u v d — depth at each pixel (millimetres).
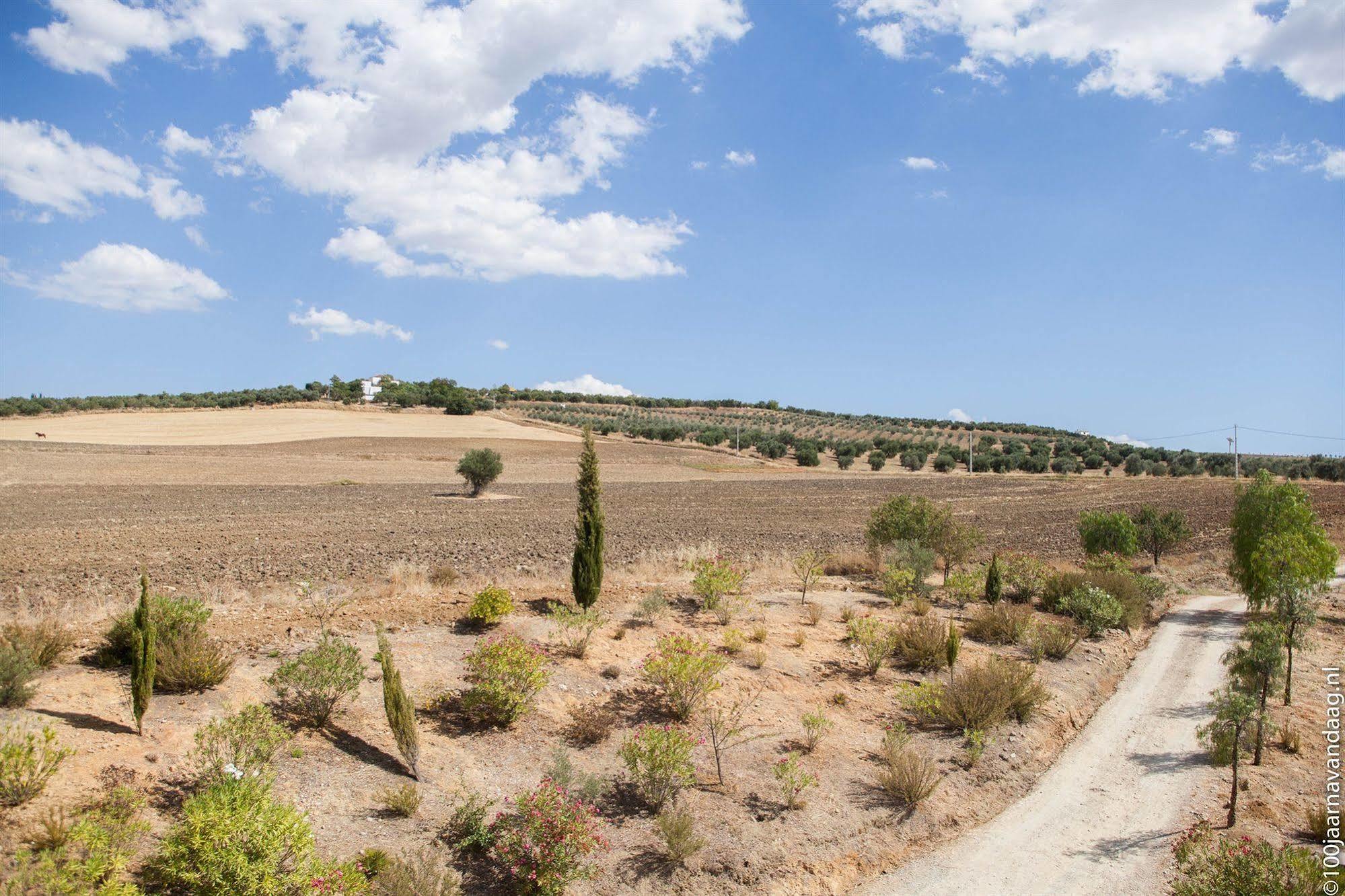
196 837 6777
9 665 9289
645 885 8531
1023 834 10344
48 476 51875
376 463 71500
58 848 6773
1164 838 10242
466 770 10188
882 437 149500
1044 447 125500
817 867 9227
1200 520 44000
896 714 13500
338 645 10953
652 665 12422
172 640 10977
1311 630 19781
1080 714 14555
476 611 14508
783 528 38188
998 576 20609
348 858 7973
